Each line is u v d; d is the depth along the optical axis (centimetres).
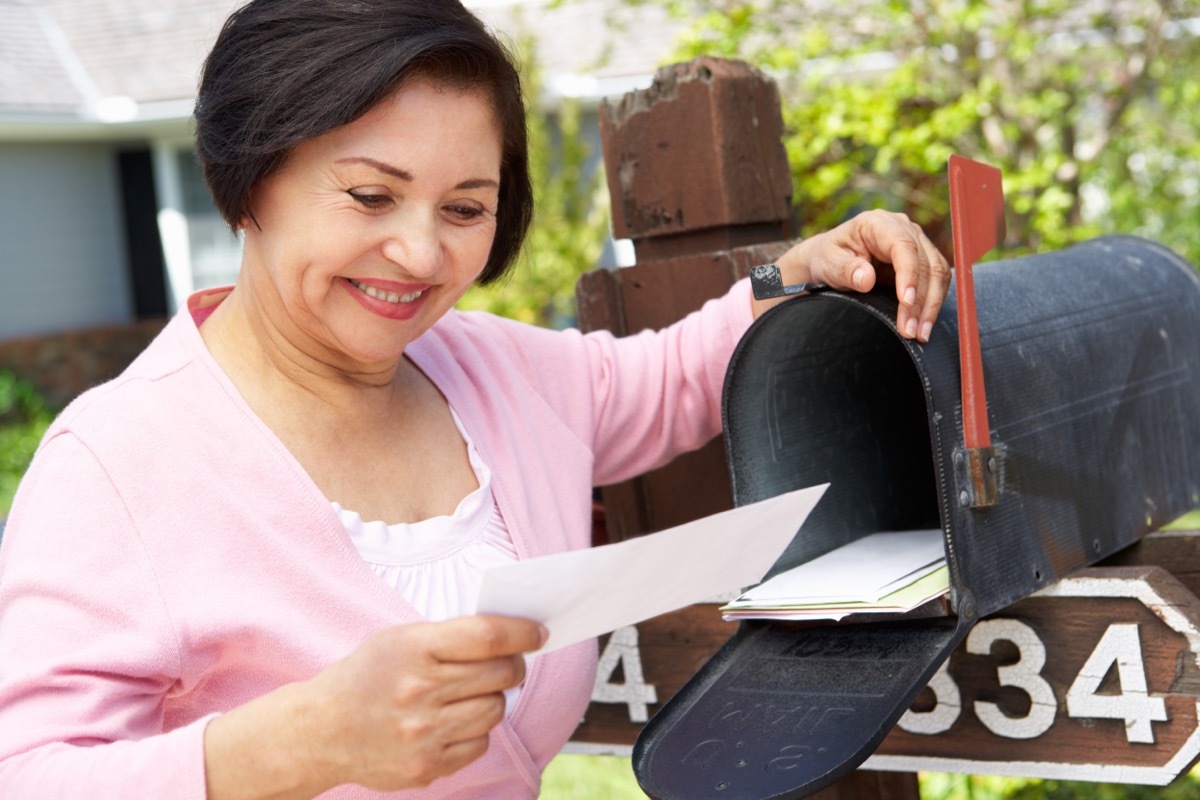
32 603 118
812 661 136
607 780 366
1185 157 559
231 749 107
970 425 129
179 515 125
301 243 123
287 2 121
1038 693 146
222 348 137
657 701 175
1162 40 552
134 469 124
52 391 1131
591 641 148
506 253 150
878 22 553
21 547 121
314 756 105
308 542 128
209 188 129
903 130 488
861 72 639
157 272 1234
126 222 1230
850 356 162
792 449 152
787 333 146
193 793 106
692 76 181
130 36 1191
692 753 127
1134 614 139
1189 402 170
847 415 161
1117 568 142
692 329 168
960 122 471
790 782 116
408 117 120
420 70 119
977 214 132
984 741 149
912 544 152
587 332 191
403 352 150
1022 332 143
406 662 100
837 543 156
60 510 121
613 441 169
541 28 1020
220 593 124
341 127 119
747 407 146
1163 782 139
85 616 119
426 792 133
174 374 131
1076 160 541
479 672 100
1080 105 559
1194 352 172
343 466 137
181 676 124
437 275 127
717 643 170
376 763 104
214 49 125
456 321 159
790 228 197
